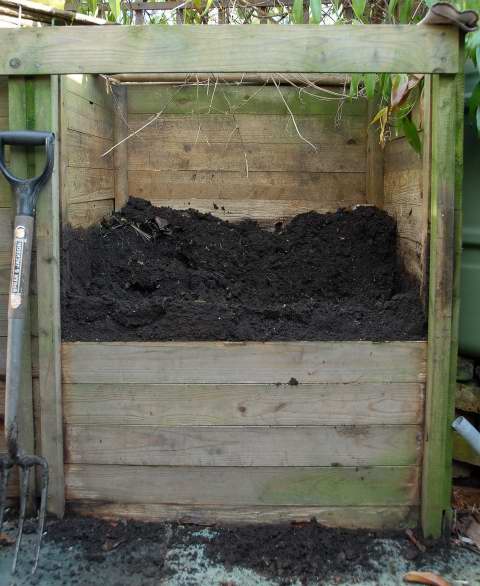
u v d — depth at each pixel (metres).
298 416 2.02
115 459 2.05
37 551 1.87
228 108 2.85
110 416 2.03
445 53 1.87
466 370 2.38
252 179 2.89
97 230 2.56
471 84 2.27
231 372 2.00
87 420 2.04
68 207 2.17
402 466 2.04
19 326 1.88
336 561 1.93
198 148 2.88
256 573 1.88
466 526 2.15
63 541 1.99
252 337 2.00
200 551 1.95
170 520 2.06
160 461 2.04
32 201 1.92
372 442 2.03
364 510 2.06
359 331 2.04
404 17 2.36
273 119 2.86
